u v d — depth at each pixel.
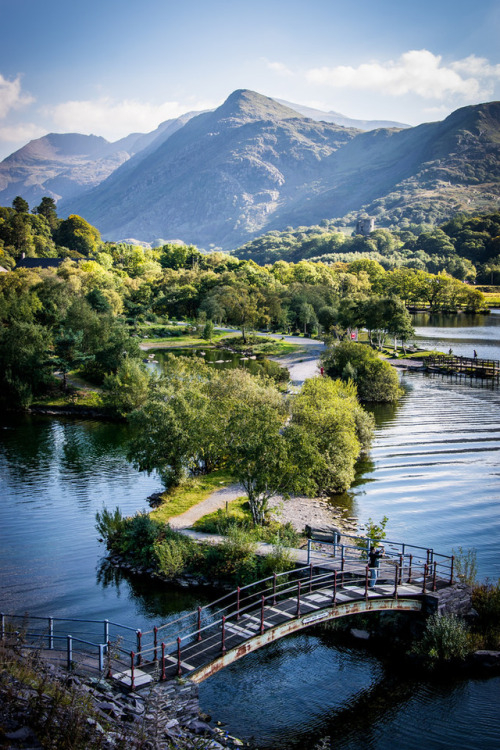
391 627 28.00
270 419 39.81
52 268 199.88
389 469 54.19
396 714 22.92
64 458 58.59
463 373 105.75
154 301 182.12
